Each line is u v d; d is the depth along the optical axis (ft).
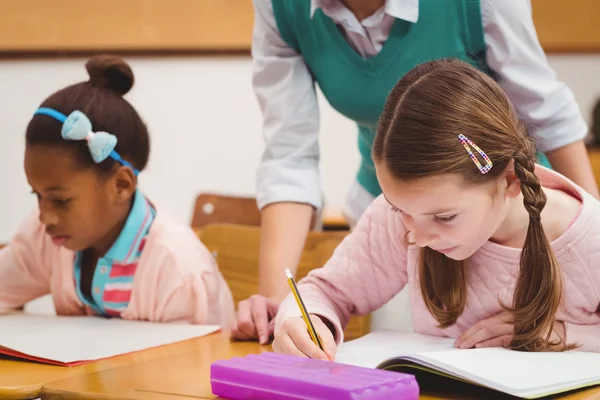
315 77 5.95
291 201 5.69
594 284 4.24
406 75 4.10
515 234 4.37
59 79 14.43
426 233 3.92
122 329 5.45
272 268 5.51
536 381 3.34
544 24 14.28
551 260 4.07
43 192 5.86
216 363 3.52
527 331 4.09
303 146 5.82
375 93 5.47
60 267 6.39
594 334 4.15
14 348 4.68
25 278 6.60
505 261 4.40
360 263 4.88
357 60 5.44
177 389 3.65
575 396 3.39
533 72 5.15
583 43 14.21
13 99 14.48
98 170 5.87
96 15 14.34
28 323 5.74
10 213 14.61
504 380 3.32
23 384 4.02
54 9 14.26
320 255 6.23
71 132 5.69
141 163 6.21
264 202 5.74
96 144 5.74
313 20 5.54
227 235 6.98
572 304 4.27
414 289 4.80
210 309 6.07
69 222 5.90
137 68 14.71
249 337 5.04
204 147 14.99
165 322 6.00
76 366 4.42
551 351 4.06
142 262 6.07
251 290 6.73
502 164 3.94
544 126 5.22
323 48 5.61
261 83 6.00
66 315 6.47
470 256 4.50
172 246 6.07
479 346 4.22
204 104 14.85
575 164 5.27
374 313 6.06
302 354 4.05
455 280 4.53
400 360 3.60
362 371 3.35
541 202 4.02
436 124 3.77
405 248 4.79
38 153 5.81
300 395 3.20
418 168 3.74
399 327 5.91
